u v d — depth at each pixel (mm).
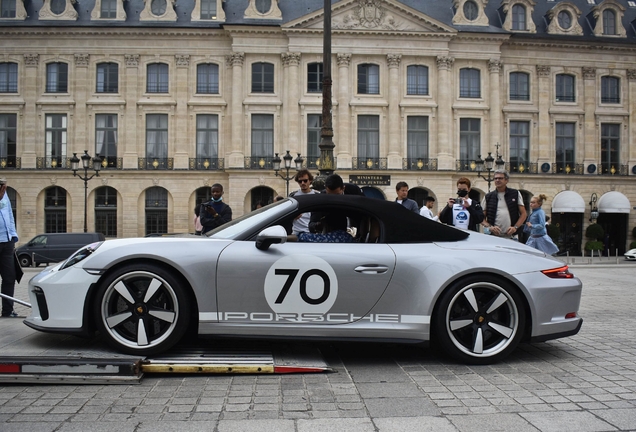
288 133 33344
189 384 4086
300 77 33562
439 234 4953
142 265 4484
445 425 3291
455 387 4070
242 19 34000
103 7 34250
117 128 33656
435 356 4996
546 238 11008
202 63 33938
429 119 34031
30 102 33438
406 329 4582
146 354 4465
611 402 3750
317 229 5262
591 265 24266
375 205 4934
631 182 35969
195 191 33906
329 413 3484
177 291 4484
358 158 33656
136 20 34281
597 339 5930
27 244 24984
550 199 35250
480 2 35281
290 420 3354
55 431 3146
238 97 33250
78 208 33188
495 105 34625
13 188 33062
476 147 34812
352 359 4879
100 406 3584
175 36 33594
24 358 4109
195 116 33750
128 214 33219
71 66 33562
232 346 4973
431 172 33375
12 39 33375
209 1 34438
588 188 35531
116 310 4523
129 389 3953
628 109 36406
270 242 4492
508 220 7949
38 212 33375
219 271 4496
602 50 36062
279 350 4879
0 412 3451
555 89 35875
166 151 33812
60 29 33156
